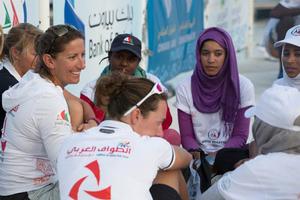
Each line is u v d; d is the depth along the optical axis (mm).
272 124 4035
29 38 5328
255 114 4184
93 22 8148
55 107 4555
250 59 17297
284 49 5844
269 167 4000
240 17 16391
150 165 4020
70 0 7598
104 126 4168
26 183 4691
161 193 4340
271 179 3986
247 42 17266
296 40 5719
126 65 6074
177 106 6355
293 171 3971
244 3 16688
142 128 4191
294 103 4008
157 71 11102
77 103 5078
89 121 5043
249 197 4039
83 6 7887
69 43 4707
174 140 5422
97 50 8289
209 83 6258
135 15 9414
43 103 4547
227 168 5312
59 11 7410
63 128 4570
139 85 4188
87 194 3941
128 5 9141
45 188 4707
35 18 7137
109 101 4203
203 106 6281
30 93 4574
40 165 4699
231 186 4102
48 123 4543
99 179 3949
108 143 4055
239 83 6270
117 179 3939
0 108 5223
